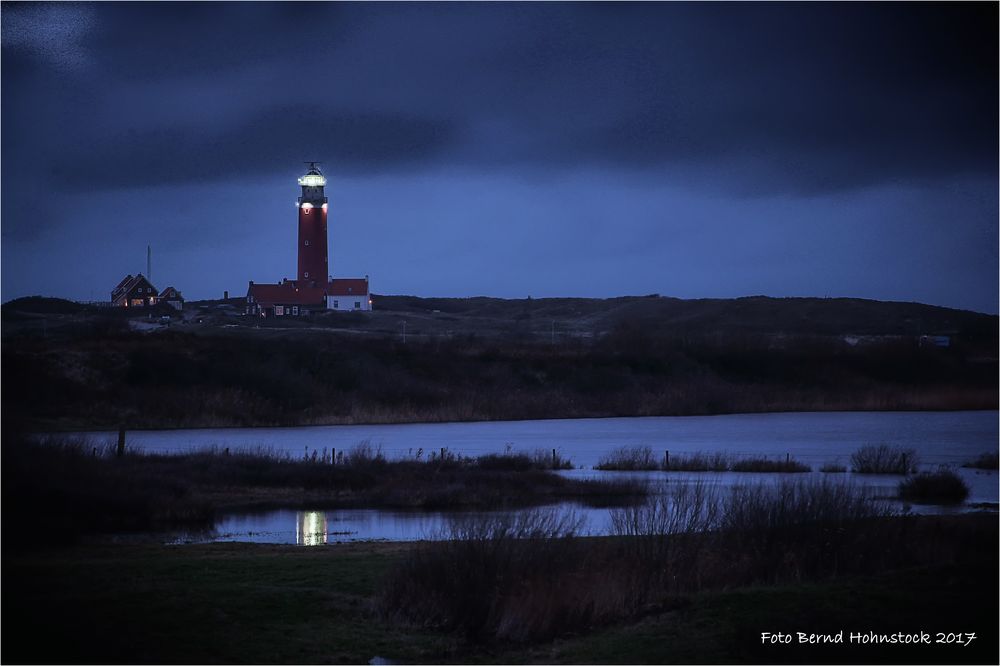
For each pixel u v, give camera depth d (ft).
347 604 125.80
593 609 120.26
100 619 118.52
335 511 244.63
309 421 514.68
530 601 117.60
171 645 109.60
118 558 168.14
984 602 118.42
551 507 242.78
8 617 118.62
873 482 287.69
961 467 329.52
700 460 323.78
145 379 518.37
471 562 124.26
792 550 139.74
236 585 135.64
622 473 311.06
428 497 256.32
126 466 273.13
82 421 456.86
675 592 128.77
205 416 491.72
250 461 299.17
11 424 304.71
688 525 149.07
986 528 167.32
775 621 113.60
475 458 333.62
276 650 109.19
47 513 207.72
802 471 313.12
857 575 136.56
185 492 254.27
